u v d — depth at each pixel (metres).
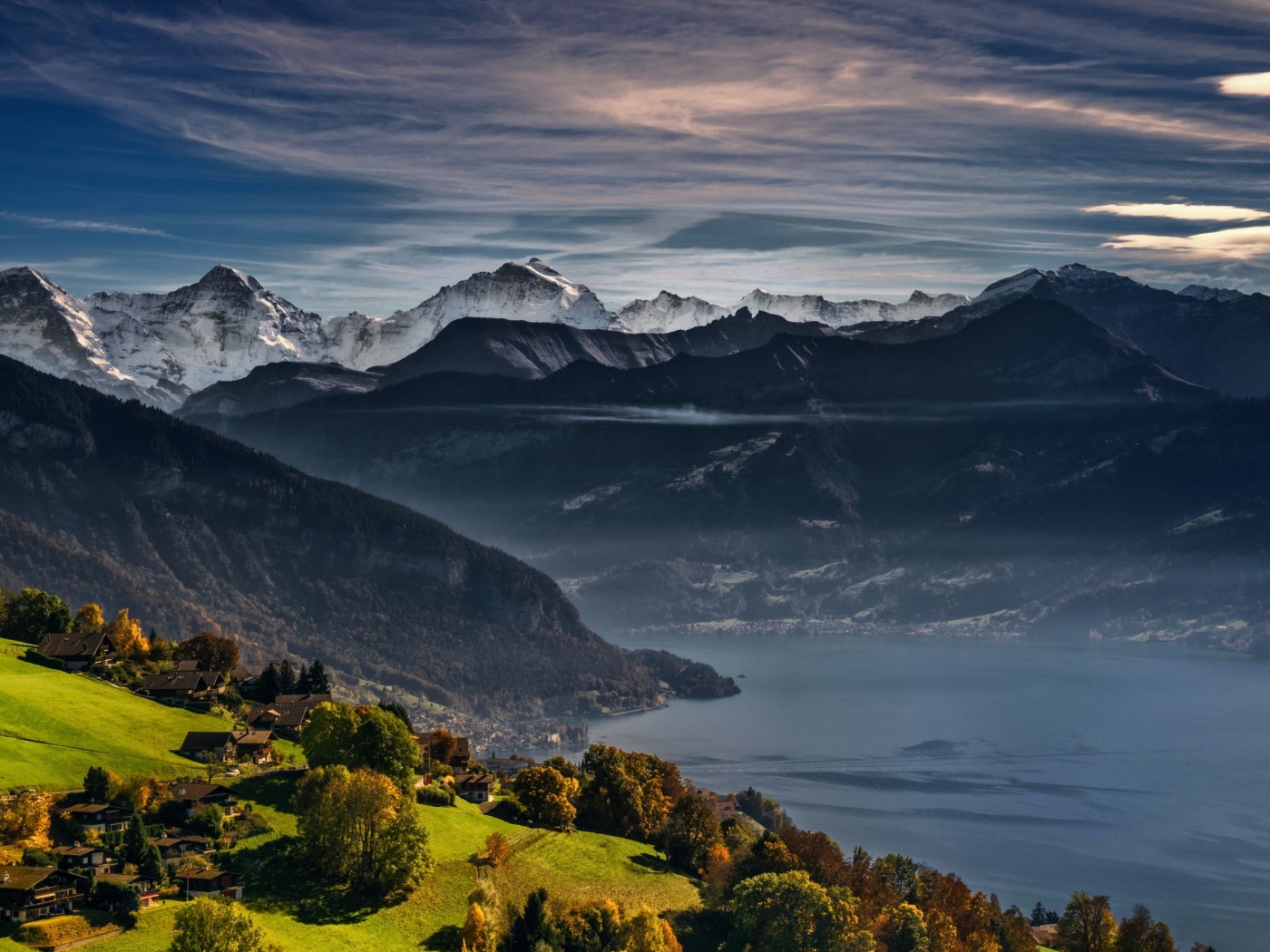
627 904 187.25
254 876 163.50
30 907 136.50
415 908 166.50
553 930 159.62
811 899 178.62
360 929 157.38
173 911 145.50
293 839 174.75
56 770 176.75
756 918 178.38
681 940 180.12
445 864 181.75
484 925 159.50
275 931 151.00
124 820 162.50
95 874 147.12
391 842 168.38
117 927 138.50
